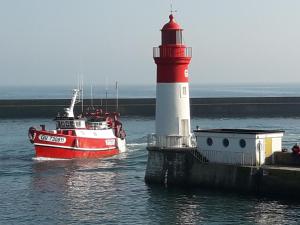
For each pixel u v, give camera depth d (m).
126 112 194.38
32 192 67.62
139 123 169.62
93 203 61.69
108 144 101.06
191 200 61.41
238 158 63.97
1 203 62.00
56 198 64.31
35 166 87.56
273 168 60.12
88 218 55.72
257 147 62.72
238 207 57.97
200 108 198.50
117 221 54.56
